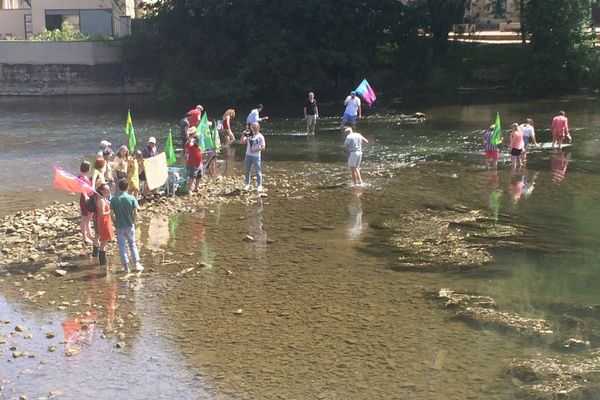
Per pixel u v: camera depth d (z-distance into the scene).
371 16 43.22
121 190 13.20
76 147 27.56
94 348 10.22
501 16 46.44
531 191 19.36
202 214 17.48
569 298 11.88
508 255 14.14
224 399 8.80
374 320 11.04
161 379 9.31
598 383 9.08
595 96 40.88
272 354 9.94
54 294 12.30
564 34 41.91
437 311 11.38
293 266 13.58
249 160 19.64
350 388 8.99
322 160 24.41
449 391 8.89
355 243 14.99
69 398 8.85
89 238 15.09
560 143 26.03
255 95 45.34
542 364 9.57
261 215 17.33
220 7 42.00
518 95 42.06
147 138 29.66
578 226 15.99
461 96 42.56
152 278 13.02
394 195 19.17
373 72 45.81
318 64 43.31
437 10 45.16
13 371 9.55
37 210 17.89
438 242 15.00
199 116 25.69
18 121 35.06
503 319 11.01
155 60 47.09
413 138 28.66
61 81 47.56
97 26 51.41
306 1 42.16
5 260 14.09
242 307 11.61
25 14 54.12
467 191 19.48
